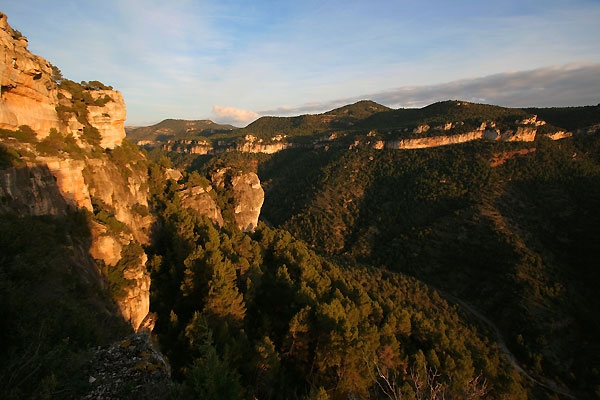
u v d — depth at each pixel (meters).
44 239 18.22
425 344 45.28
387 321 43.50
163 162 66.69
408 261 116.38
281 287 40.09
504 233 107.56
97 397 9.70
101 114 42.38
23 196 20.16
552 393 61.38
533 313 80.56
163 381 10.98
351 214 159.50
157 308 30.44
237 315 29.42
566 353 72.31
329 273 58.56
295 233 152.12
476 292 96.00
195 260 32.66
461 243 113.00
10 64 23.58
